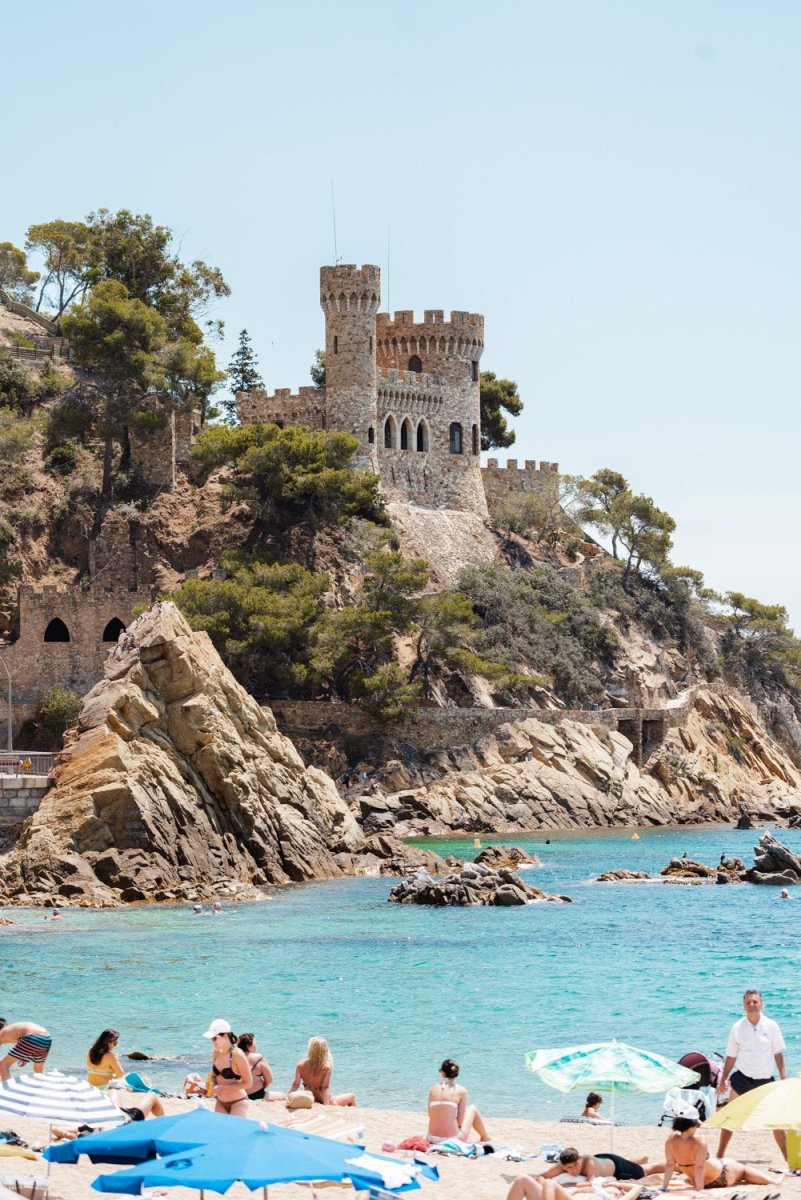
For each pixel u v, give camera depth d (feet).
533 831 483.51
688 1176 104.12
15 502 555.69
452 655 529.86
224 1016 182.29
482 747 509.76
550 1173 102.99
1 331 644.27
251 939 242.37
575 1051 125.08
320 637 490.49
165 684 321.73
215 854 311.06
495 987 201.77
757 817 541.75
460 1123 120.78
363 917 269.44
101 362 565.94
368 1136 123.03
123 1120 104.58
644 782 542.16
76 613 493.36
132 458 586.86
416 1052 165.17
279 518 564.71
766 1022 115.65
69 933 247.29
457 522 647.97
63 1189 101.19
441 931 252.21
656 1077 121.80
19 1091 103.65
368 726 499.92
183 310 647.15
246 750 331.98
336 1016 183.01
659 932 252.42
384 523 593.01
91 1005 188.34
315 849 338.95
